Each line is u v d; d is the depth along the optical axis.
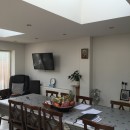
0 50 6.00
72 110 2.77
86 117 2.38
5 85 6.18
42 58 5.74
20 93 5.65
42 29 3.79
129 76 4.25
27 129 2.73
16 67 6.29
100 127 1.78
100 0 3.06
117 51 4.44
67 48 5.34
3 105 3.29
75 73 4.95
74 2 3.09
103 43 4.70
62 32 4.18
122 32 4.18
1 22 3.17
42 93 5.79
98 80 4.80
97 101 4.70
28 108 2.68
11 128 3.01
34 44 6.30
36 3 2.30
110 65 4.57
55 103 2.73
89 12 3.20
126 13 2.77
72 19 3.04
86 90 4.81
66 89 5.27
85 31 4.04
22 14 2.67
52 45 5.75
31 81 5.94
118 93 4.42
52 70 5.77
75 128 2.17
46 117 2.44
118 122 2.22
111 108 2.88
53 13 2.62
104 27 3.60
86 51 4.80
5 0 2.10
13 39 5.38
